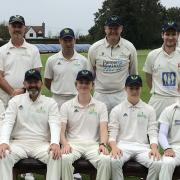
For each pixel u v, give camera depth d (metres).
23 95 6.17
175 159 5.71
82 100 6.23
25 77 6.06
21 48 6.93
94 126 6.23
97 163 5.74
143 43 76.56
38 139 6.08
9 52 6.89
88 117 6.21
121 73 7.10
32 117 6.09
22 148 5.96
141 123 6.15
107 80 7.12
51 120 6.08
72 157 5.73
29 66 6.94
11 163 5.71
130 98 6.17
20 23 6.84
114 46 7.03
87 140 6.14
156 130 6.15
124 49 7.06
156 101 7.04
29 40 67.88
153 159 5.68
